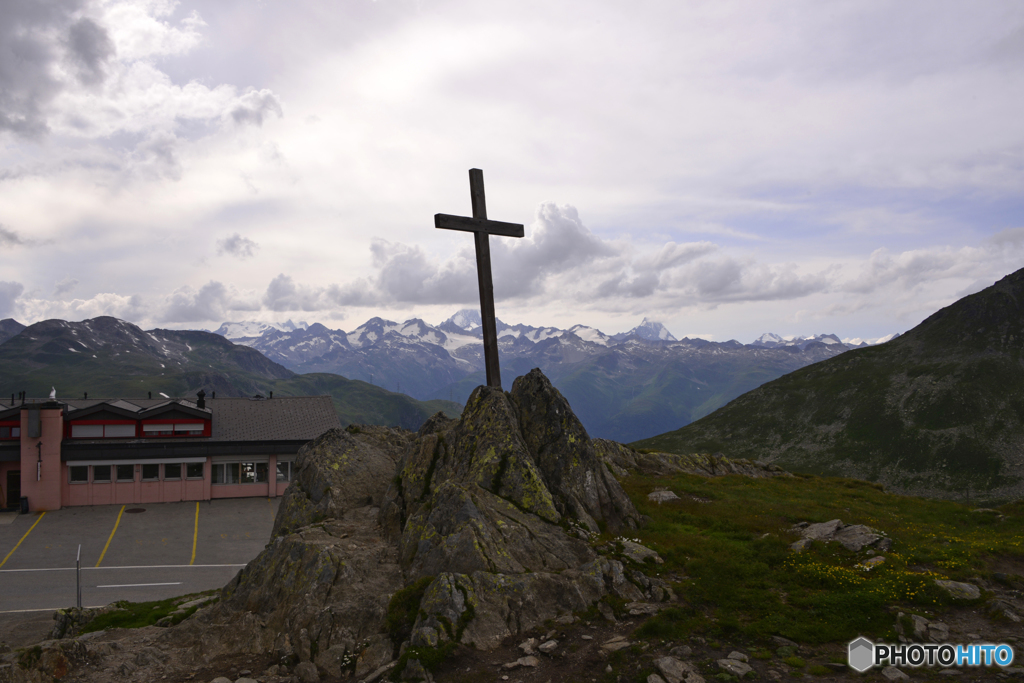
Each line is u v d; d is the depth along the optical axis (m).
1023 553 19.77
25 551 46.53
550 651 14.30
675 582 17.84
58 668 15.67
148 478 64.00
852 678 12.20
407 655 14.15
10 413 62.16
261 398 80.06
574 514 21.28
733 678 12.30
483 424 23.17
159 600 36.38
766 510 27.58
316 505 25.17
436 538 18.64
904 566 18.34
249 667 15.89
